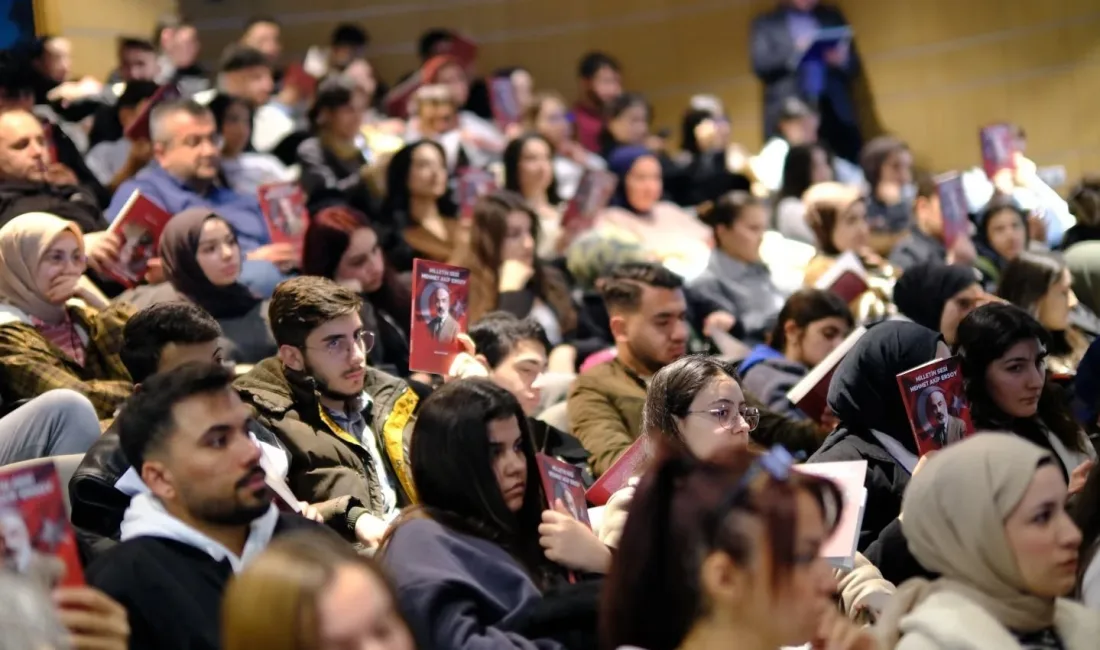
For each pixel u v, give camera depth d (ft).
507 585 16.55
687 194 46.01
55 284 23.53
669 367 20.65
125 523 16.14
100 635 14.11
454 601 15.89
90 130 38.37
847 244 35.96
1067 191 51.57
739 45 56.65
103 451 18.25
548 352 28.73
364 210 35.91
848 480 17.76
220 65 46.34
